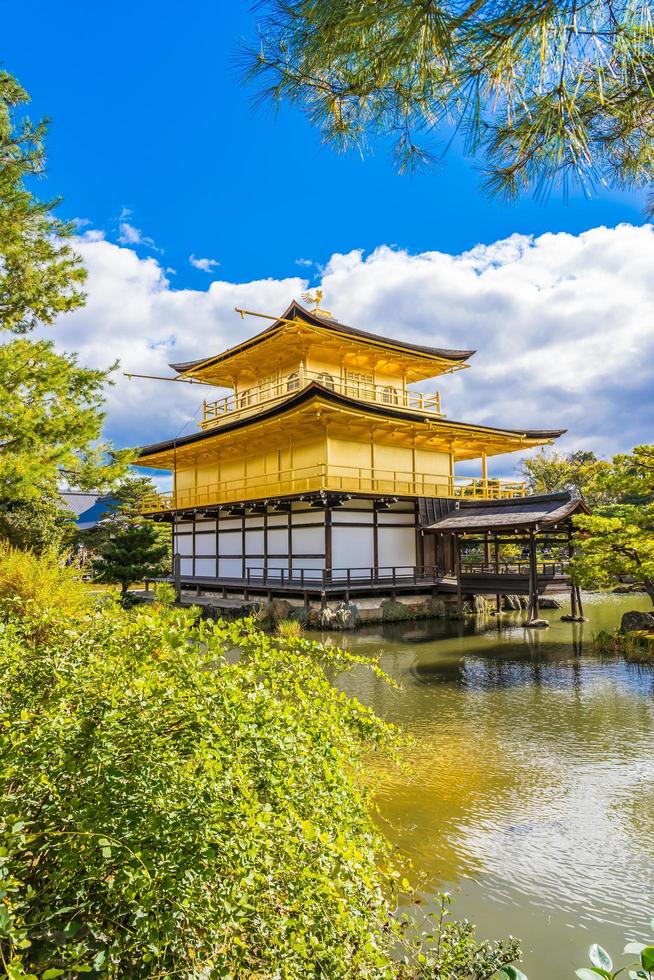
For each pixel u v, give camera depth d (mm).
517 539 23172
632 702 10969
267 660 3768
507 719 9984
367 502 25312
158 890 2189
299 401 22188
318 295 33531
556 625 20656
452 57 2637
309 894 2434
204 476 34188
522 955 3969
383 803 6754
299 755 3061
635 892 5105
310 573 24734
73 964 2078
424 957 3207
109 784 2416
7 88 9797
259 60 2873
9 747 2498
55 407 10742
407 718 10086
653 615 17906
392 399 31359
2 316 11219
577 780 7422
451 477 29453
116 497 32688
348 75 2910
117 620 3561
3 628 3588
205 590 30562
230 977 2270
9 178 9992
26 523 24625
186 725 2830
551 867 5477
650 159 3332
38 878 2455
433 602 23219
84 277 11484
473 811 6570
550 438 30359
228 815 2438
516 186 3311
